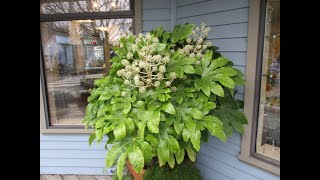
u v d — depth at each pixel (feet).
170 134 4.30
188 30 5.37
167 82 4.25
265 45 5.45
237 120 5.25
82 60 8.60
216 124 4.35
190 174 5.71
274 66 5.49
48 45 8.25
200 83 4.64
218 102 5.33
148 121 4.05
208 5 6.39
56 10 7.77
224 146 6.47
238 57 5.83
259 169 5.69
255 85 5.56
